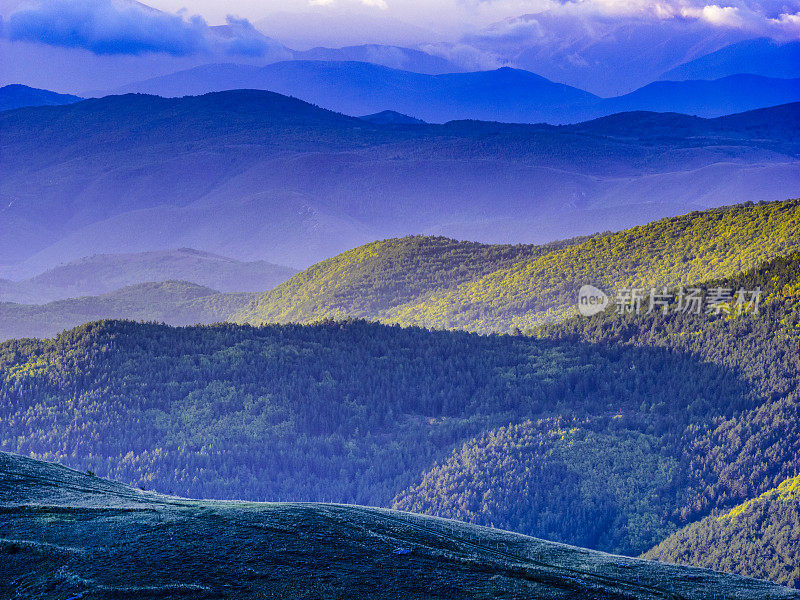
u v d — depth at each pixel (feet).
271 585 194.49
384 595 197.98
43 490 265.95
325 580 201.46
